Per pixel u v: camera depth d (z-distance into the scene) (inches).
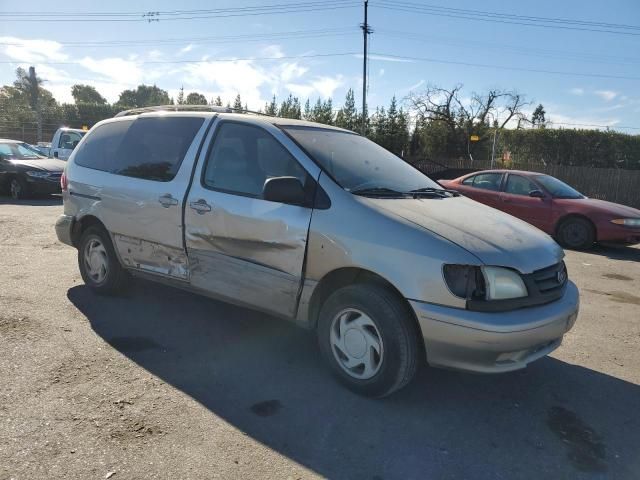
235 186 157.4
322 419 126.2
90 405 125.1
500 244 131.0
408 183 165.6
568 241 407.5
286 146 152.1
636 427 131.9
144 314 190.1
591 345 188.1
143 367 147.7
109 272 199.5
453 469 110.0
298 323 147.8
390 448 116.1
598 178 933.8
